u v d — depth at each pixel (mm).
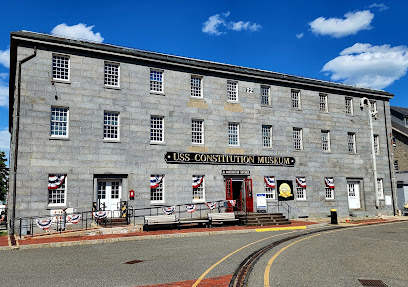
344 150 31188
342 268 10031
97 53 22250
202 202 24359
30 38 20234
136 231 19422
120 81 22875
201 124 25531
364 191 31469
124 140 22391
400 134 40875
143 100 23406
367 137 32719
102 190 21719
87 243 15875
